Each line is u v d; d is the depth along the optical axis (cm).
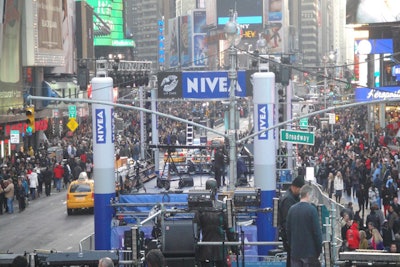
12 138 6906
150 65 5756
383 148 6072
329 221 2322
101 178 3391
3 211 5244
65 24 10056
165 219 1973
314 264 1185
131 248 1612
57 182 6306
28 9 8444
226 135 3553
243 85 3806
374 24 9738
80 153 7400
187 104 17638
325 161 5588
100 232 3331
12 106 7806
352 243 2733
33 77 9131
